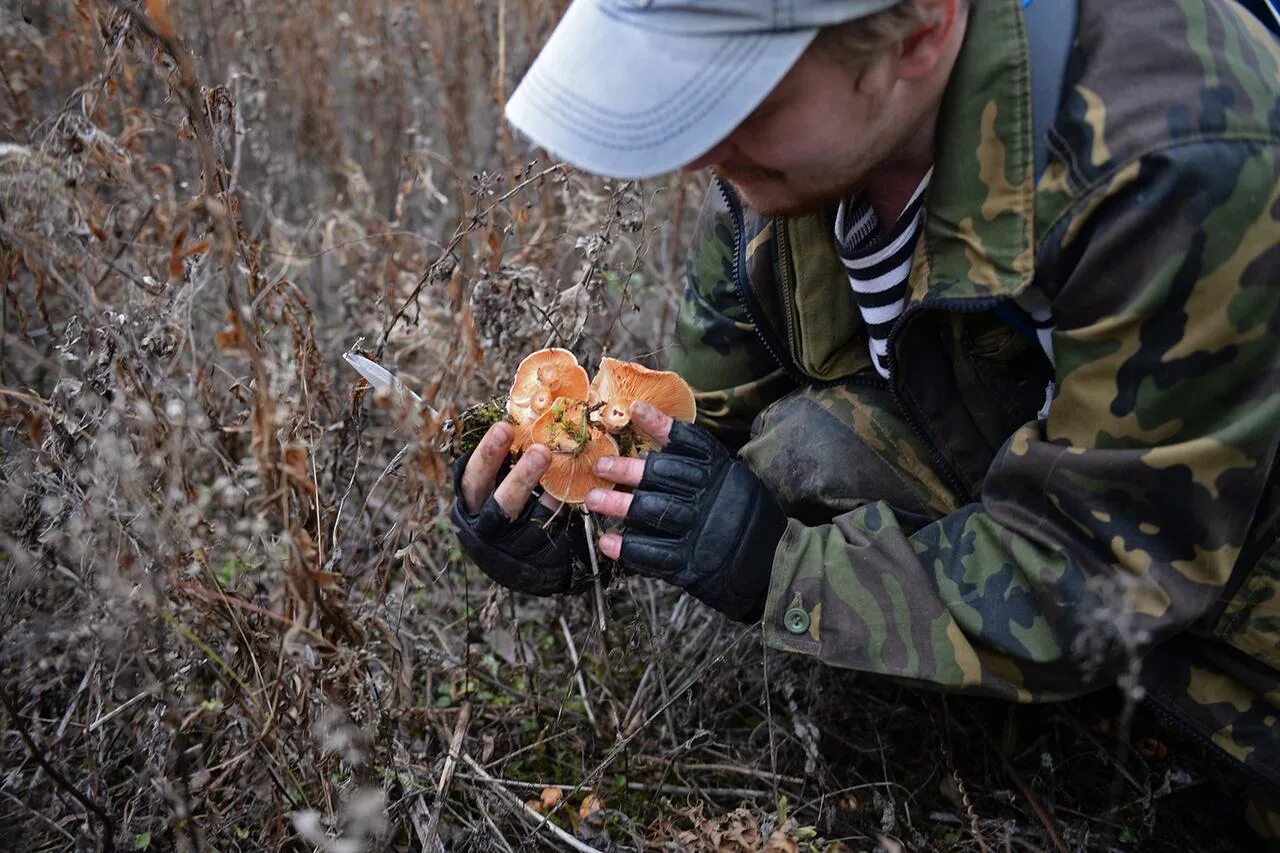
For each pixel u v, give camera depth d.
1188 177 1.19
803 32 1.18
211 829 1.50
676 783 1.83
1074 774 1.81
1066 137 1.28
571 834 1.70
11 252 1.62
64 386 1.52
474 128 3.55
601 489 1.54
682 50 1.22
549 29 3.17
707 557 1.50
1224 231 1.20
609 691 1.92
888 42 1.21
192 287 1.45
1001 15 1.30
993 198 1.34
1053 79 1.30
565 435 1.52
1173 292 1.23
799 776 1.81
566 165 1.81
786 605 1.51
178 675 1.46
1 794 1.51
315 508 1.46
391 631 1.47
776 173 1.35
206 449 1.51
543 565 1.63
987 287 1.36
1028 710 1.90
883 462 1.77
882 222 1.57
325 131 3.26
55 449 1.50
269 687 1.44
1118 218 1.24
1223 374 1.26
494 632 2.05
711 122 1.21
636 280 2.67
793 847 1.50
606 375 1.59
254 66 2.96
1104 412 1.32
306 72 3.21
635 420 1.54
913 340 1.56
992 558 1.48
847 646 1.49
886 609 1.48
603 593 1.84
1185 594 1.33
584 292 1.88
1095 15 1.30
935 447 1.67
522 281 2.03
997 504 1.49
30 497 1.55
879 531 1.53
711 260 1.92
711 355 2.00
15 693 1.52
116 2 1.46
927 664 1.46
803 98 1.25
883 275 1.58
